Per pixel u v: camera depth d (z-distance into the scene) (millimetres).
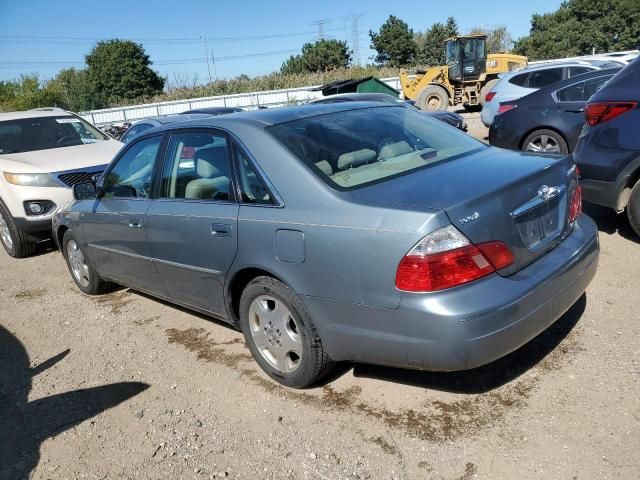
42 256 7312
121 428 3295
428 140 3719
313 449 2922
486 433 2867
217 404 3428
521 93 11000
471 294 2619
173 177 4020
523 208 2902
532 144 8086
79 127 8617
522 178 2963
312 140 3393
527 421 2912
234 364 3881
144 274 4434
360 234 2789
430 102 21984
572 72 10578
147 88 69938
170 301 4406
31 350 4484
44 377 4012
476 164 3283
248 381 3643
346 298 2891
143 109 34281
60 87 52719
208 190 3670
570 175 3357
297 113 3705
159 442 3127
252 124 3516
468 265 2627
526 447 2734
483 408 3061
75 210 5172
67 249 5641
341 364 3674
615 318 3809
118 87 68750
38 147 7949
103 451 3109
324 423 3119
